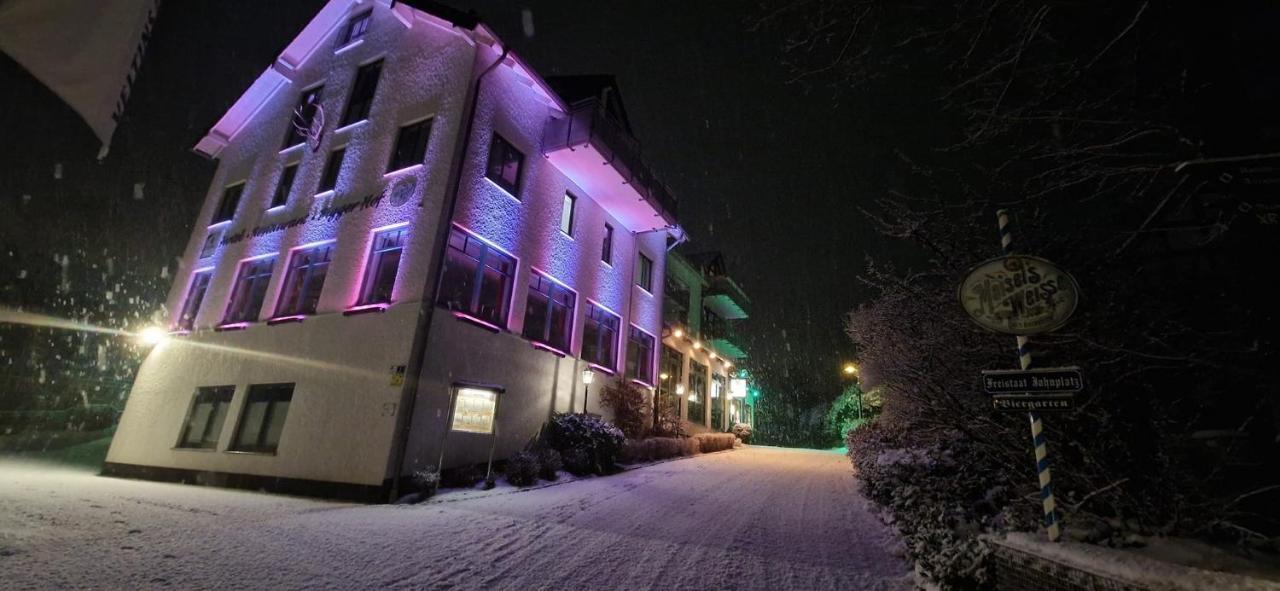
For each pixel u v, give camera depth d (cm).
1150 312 423
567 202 1608
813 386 4575
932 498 628
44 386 2519
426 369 1057
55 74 245
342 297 1187
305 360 1178
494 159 1315
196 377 1402
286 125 1608
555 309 1512
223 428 1259
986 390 408
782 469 1527
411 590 475
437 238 1113
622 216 1862
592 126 1447
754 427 4447
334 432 1059
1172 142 368
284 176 1527
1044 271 395
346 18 1655
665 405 2184
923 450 838
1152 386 421
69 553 523
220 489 1138
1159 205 371
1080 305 440
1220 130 349
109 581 455
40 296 2536
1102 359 430
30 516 681
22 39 238
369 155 1329
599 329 1719
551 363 1433
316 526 702
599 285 1708
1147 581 278
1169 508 389
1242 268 388
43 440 2169
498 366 1242
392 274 1159
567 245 1556
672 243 2317
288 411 1155
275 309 1310
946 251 550
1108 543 366
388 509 852
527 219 1392
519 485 1095
